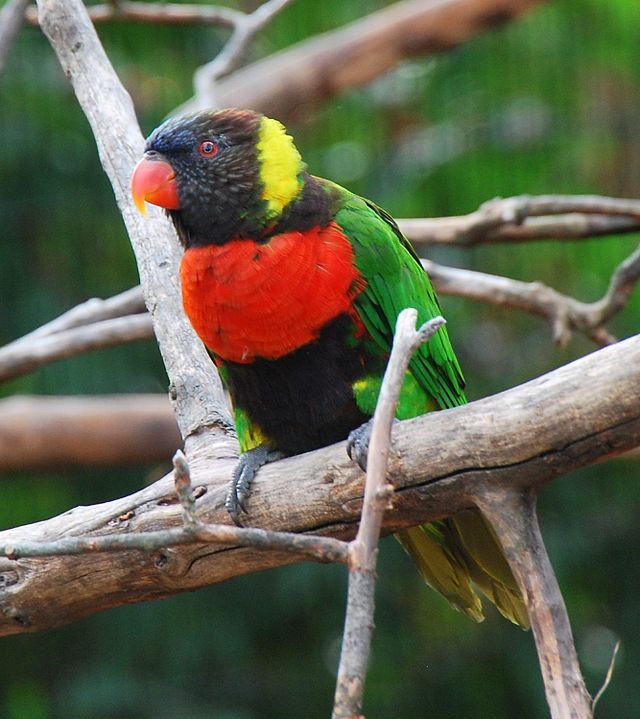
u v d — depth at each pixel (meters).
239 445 6.24
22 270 15.09
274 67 13.01
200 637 15.39
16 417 11.40
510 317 15.99
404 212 15.40
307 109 13.26
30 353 8.85
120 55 14.78
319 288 5.90
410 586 15.67
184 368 6.53
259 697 15.73
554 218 9.22
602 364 4.62
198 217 6.09
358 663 3.71
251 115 6.27
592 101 15.24
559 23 14.74
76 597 5.65
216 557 5.38
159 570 5.48
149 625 15.39
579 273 15.05
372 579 3.84
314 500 5.24
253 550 5.30
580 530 15.36
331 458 5.26
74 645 16.09
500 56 15.16
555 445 4.67
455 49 14.05
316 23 15.91
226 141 6.12
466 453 4.79
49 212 14.95
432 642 16.09
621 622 15.66
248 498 5.41
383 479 3.96
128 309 9.27
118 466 11.91
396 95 16.19
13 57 14.20
